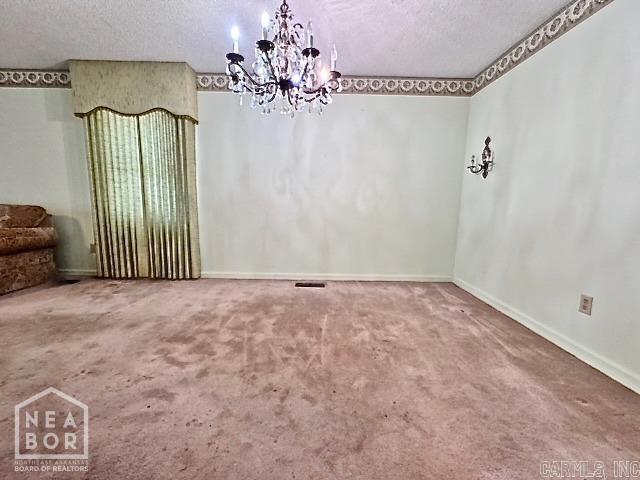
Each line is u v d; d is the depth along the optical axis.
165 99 3.18
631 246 1.60
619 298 1.66
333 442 1.20
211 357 1.83
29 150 3.42
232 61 1.69
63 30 2.49
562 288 2.04
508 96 2.67
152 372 1.66
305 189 3.53
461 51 2.73
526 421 1.33
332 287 3.34
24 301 2.74
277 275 3.66
